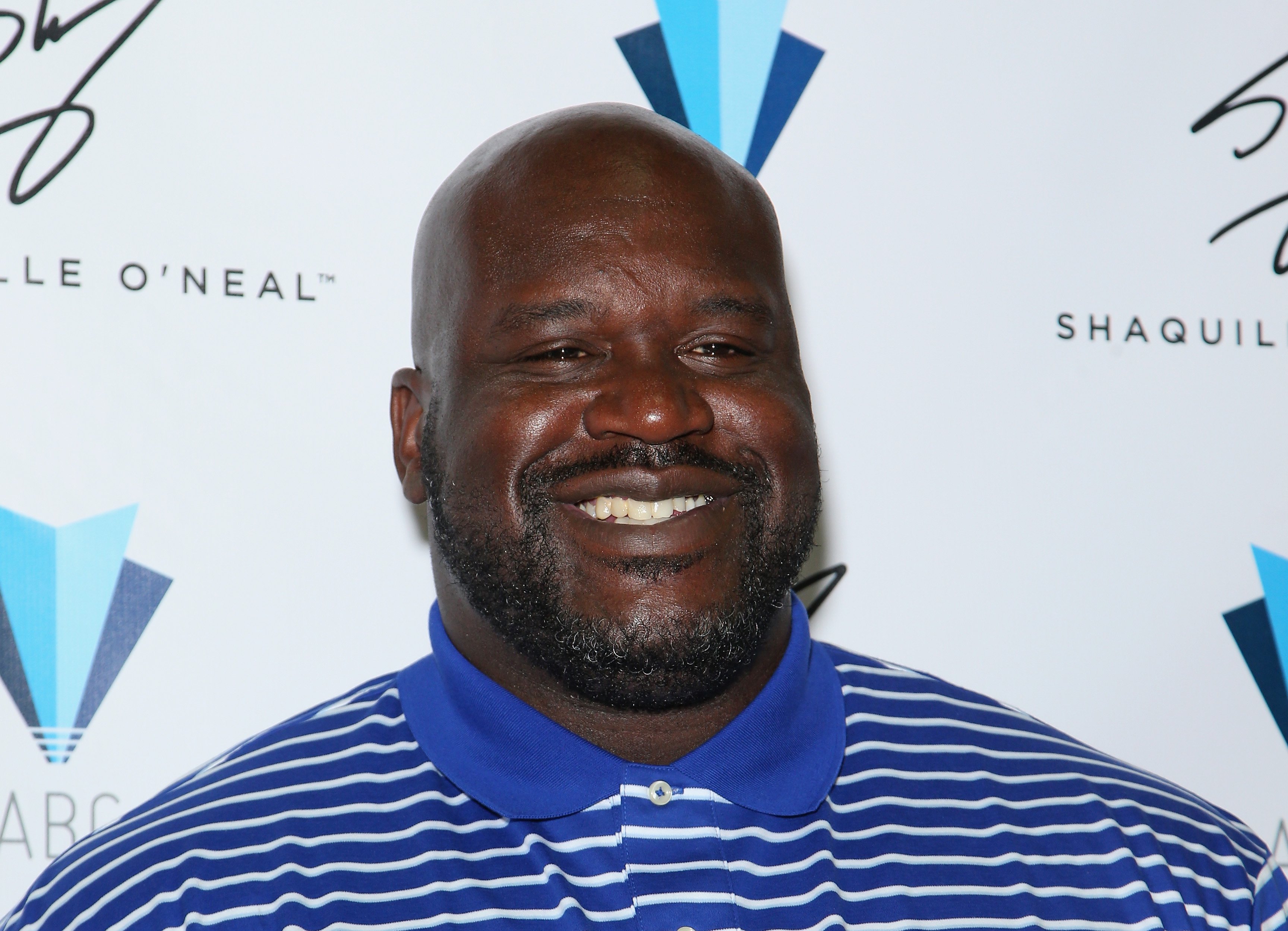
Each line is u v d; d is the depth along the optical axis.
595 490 1.73
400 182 2.59
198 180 2.51
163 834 1.69
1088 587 2.79
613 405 1.70
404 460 2.06
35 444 2.41
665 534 1.72
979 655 2.74
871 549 2.72
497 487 1.74
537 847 1.64
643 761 1.82
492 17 2.65
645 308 1.74
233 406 2.50
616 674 1.73
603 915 1.58
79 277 2.45
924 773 1.83
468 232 1.86
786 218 2.74
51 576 2.40
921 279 2.79
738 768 1.72
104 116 2.48
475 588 1.78
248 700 2.46
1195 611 2.83
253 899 1.58
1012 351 2.82
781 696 1.79
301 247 2.54
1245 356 2.92
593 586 1.72
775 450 1.78
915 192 2.80
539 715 1.75
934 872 1.69
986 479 2.78
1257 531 2.87
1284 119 2.98
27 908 1.71
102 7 2.49
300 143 2.56
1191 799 1.95
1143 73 2.93
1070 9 2.91
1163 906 1.73
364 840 1.65
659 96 2.71
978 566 2.76
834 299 2.75
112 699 2.41
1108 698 2.77
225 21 2.54
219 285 2.51
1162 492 2.85
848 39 2.80
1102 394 2.85
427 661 1.98
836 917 1.61
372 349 2.56
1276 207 2.96
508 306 1.76
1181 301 2.90
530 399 1.73
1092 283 2.87
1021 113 2.87
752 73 2.75
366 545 2.53
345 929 1.55
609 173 1.79
